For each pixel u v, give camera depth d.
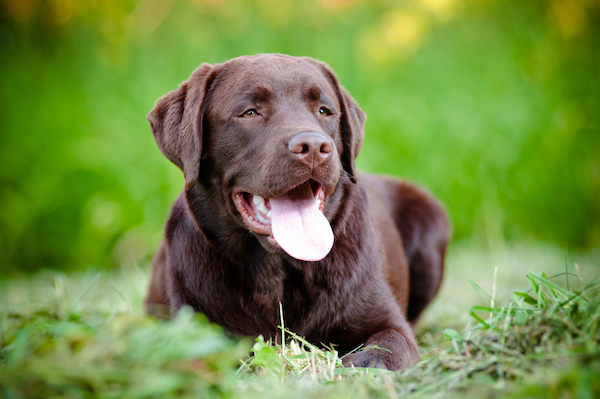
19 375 1.74
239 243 3.01
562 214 7.48
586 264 5.60
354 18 7.51
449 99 7.47
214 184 3.05
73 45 7.32
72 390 1.72
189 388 1.78
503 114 7.48
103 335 1.96
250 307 3.03
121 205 6.87
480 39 7.69
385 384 2.04
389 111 7.30
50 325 2.43
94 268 6.70
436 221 4.56
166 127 3.18
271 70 3.00
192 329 1.91
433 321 4.10
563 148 7.46
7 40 7.47
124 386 1.73
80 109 7.12
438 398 1.88
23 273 6.82
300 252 2.67
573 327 2.12
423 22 7.38
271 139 2.76
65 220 6.94
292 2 7.46
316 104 3.04
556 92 7.67
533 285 2.65
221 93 3.04
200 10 7.28
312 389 2.04
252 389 2.07
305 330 3.02
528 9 7.84
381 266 3.30
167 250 3.30
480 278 5.21
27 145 7.04
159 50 7.29
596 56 7.75
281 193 2.71
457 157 7.33
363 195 3.37
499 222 6.87
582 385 1.70
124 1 7.36
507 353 2.12
